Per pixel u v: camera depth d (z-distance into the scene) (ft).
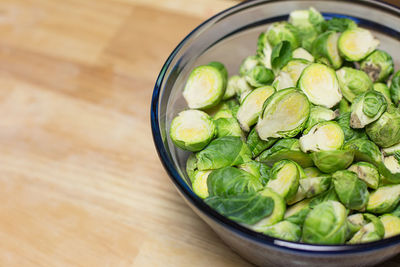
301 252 1.46
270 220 1.56
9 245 1.89
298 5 1.94
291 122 1.68
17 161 2.05
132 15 2.34
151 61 2.23
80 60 2.26
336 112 1.73
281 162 1.65
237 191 1.61
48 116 2.14
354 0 1.90
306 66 1.77
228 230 1.51
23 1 2.40
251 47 2.01
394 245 1.45
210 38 1.87
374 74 1.83
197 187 1.70
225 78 1.85
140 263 1.83
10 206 1.96
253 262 1.76
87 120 2.12
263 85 1.82
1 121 2.14
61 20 2.36
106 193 1.96
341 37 1.83
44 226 1.92
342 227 1.53
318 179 1.59
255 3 1.89
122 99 2.15
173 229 1.87
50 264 1.85
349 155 1.61
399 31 1.87
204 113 1.75
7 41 2.33
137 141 2.06
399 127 1.65
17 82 2.22
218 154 1.68
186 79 1.87
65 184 1.99
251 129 1.76
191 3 2.34
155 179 1.97
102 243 1.87
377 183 1.62
